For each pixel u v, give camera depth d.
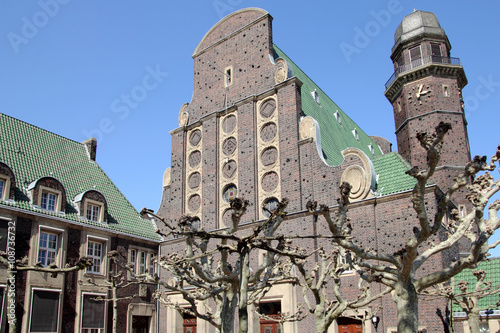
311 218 32.25
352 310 28.81
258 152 37.12
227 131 39.78
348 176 31.86
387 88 47.78
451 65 43.56
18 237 31.45
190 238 17.23
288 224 33.22
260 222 34.19
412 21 46.41
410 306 15.53
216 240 36.62
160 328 38.78
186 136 42.81
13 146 36.91
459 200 39.53
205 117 41.22
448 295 23.91
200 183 40.09
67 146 43.28
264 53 39.44
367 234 29.97
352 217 30.95
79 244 35.56
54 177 37.69
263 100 38.19
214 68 42.78
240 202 16.70
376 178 31.95
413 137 43.06
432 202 28.64
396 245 28.81
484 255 16.44
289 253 16.23
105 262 37.03
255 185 36.22
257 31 40.59
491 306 26.92
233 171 38.16
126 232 39.44
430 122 42.50
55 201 34.81
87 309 34.62
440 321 26.28
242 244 16.08
